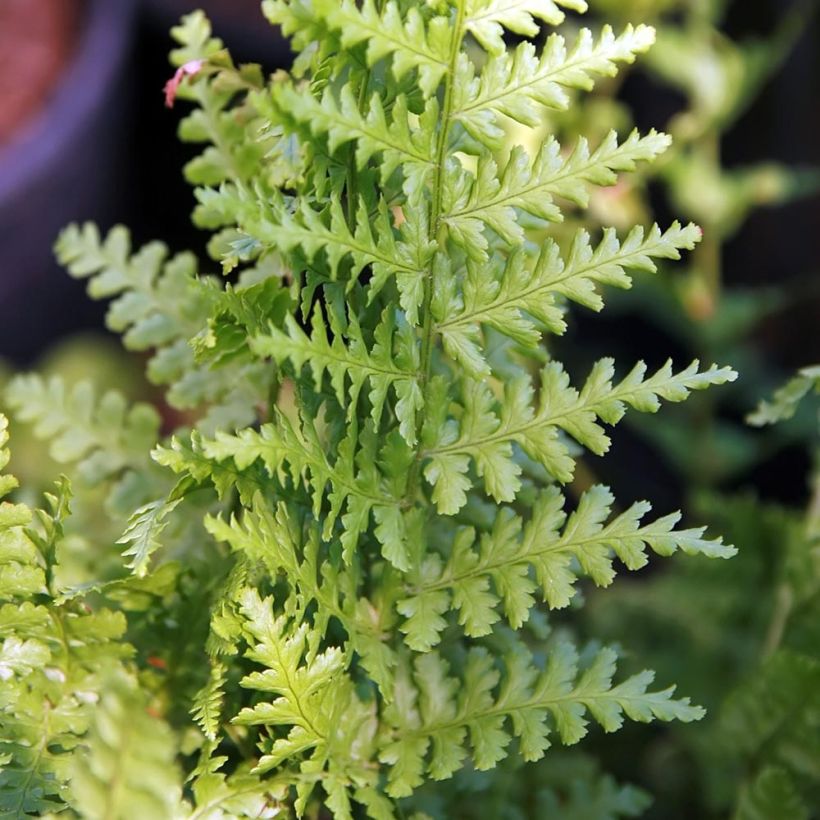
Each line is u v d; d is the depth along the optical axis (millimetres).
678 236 498
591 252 500
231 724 509
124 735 444
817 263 1319
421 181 488
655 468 1266
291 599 480
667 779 748
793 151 1311
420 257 492
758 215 1327
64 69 1553
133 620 538
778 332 1345
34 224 1430
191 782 515
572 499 1076
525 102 489
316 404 503
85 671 514
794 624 623
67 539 575
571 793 617
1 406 972
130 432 597
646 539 504
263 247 497
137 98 1634
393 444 506
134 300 589
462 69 487
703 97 1120
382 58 495
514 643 517
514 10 485
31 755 497
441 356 533
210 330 476
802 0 1232
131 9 1588
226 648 484
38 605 504
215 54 547
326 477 485
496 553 511
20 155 1425
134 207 1652
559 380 510
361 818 523
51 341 1509
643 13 1091
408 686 515
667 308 1168
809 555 622
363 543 522
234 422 556
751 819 579
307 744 488
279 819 490
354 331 487
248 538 469
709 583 756
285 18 468
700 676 764
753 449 1141
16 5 1608
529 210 496
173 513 558
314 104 468
